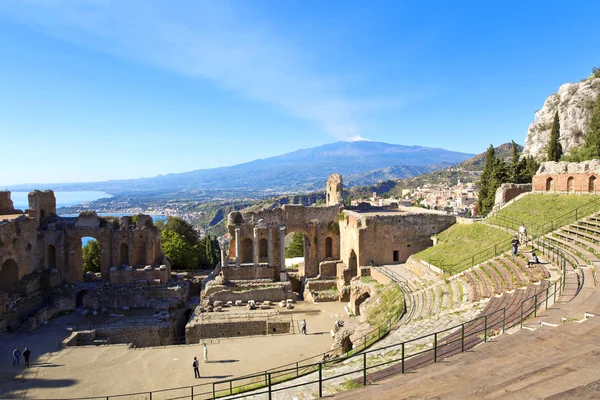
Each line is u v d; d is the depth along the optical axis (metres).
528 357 15.91
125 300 53.97
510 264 34.47
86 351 39.72
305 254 66.75
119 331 45.69
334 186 70.62
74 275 59.53
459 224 57.19
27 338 43.47
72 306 53.72
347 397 15.01
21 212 61.78
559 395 12.09
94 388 31.84
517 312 23.17
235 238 64.62
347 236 62.34
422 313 33.16
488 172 84.50
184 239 82.12
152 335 46.12
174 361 37.12
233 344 41.25
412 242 57.69
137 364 36.47
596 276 25.94
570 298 22.53
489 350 17.56
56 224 59.69
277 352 38.94
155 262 61.12
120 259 61.19
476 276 35.94
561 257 31.23
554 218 43.97
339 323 43.53
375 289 47.41
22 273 53.69
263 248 66.62
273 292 56.09
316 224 66.19
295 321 47.72
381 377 17.75
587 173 47.56
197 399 29.70
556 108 121.12
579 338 16.84
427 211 67.38
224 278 58.53
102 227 60.47
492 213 55.72
